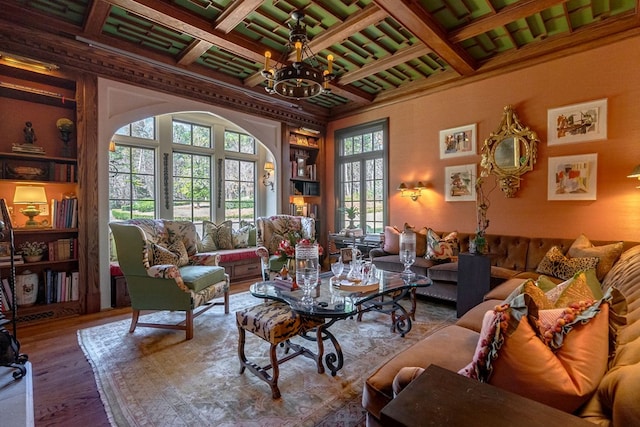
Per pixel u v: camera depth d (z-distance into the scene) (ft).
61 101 11.50
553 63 11.82
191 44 11.94
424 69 14.73
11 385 6.72
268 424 5.58
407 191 16.40
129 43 11.96
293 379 7.05
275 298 7.60
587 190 11.18
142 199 15.57
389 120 17.26
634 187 10.33
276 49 12.44
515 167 12.67
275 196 18.44
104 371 7.38
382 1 9.15
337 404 6.15
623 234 10.54
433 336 5.75
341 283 8.43
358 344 8.80
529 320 3.10
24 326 10.17
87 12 9.95
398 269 13.37
